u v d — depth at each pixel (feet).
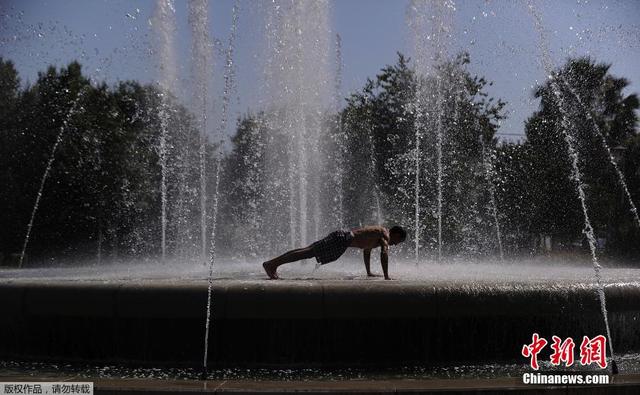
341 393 11.91
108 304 15.57
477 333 15.48
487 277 19.43
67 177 70.08
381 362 15.15
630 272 24.72
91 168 70.44
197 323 15.31
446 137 53.98
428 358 15.26
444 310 15.28
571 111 64.59
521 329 15.72
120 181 70.44
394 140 57.93
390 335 15.21
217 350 15.24
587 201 65.57
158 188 70.69
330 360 15.10
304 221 37.22
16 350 16.21
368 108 59.11
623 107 72.23
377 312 15.11
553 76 58.23
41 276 22.45
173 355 15.34
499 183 57.77
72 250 71.26
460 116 53.57
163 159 52.95
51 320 16.01
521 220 59.67
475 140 54.65
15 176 70.79
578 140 66.08
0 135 70.74
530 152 60.85
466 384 12.58
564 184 62.39
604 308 16.31
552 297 15.85
